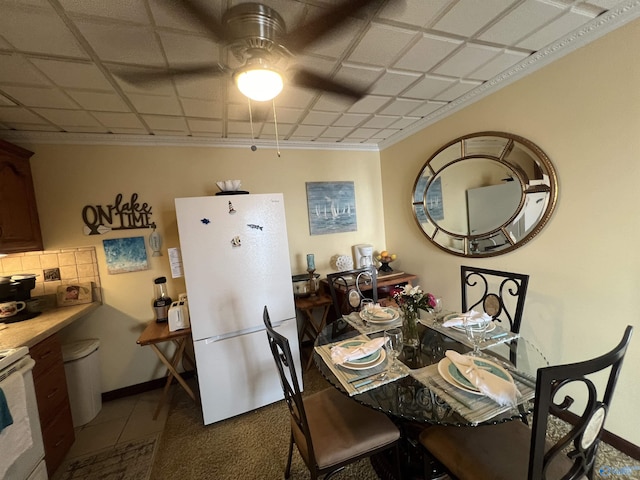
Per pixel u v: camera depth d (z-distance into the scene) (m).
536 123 1.80
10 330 1.70
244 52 1.24
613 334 1.56
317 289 2.86
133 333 2.51
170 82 1.60
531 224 1.88
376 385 1.15
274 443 1.83
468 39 1.48
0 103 1.72
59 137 2.25
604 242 1.56
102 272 2.41
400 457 1.48
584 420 0.85
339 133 2.83
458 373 1.14
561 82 1.65
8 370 1.29
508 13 1.30
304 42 1.30
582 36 1.51
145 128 2.29
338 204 3.23
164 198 2.57
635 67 1.36
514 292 2.04
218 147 2.72
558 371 0.77
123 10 1.08
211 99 1.87
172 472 1.65
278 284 2.17
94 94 1.70
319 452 1.19
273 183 2.94
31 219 2.15
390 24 1.31
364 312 1.91
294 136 2.81
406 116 2.53
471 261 2.39
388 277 2.89
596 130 1.53
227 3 1.08
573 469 0.92
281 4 1.12
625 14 1.36
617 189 1.48
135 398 2.46
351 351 1.34
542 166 1.79
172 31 1.22
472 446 1.13
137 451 1.83
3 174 1.92
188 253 1.92
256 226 2.09
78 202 2.34
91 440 1.95
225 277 2.01
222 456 1.74
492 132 2.04
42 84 1.56
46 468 1.56
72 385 2.09
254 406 2.12
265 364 2.14
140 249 2.50
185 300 2.33
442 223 2.57
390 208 3.31
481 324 1.57
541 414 0.79
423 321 1.75
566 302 1.76
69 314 2.04
